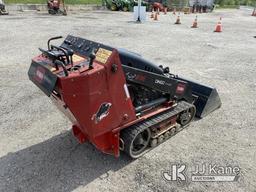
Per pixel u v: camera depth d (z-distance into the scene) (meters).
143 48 10.56
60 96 3.11
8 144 4.25
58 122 4.91
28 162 3.84
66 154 4.02
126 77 3.63
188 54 10.05
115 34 13.01
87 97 3.01
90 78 2.94
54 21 16.42
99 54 3.23
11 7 21.48
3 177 3.55
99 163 3.84
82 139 3.86
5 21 15.59
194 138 4.55
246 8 51.78
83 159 3.91
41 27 13.96
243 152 4.21
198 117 5.25
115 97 3.31
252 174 3.73
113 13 23.73
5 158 3.92
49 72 2.98
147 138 4.07
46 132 4.60
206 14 30.86
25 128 4.71
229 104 5.86
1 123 4.84
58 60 2.96
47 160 3.88
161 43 11.67
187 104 4.70
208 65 8.74
